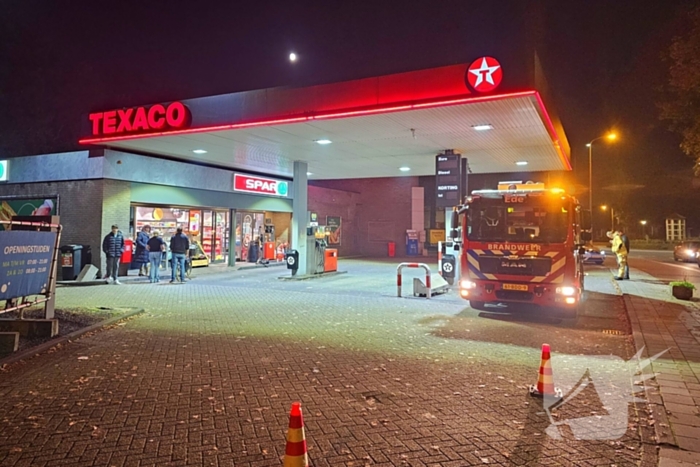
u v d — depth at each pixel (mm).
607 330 9359
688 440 4391
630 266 26812
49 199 18406
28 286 8062
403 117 11914
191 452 4109
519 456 4109
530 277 10070
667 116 16344
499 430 4621
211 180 21281
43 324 8016
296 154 17500
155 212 19609
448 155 16344
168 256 19766
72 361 6836
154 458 4000
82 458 3988
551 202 10102
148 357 7055
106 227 17250
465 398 5469
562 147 16172
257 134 13906
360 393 5594
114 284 15875
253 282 16953
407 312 10977
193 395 5484
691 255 30219
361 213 35281
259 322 9711
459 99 10648
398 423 4754
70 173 17766
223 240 22703
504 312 11094
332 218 31750
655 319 10062
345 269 22625
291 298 13055
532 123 12492
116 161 17375
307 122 12469
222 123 13227
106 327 9125
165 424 4680
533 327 9531
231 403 5242
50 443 4258
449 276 15555
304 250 18734
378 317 10344
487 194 10492
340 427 4641
